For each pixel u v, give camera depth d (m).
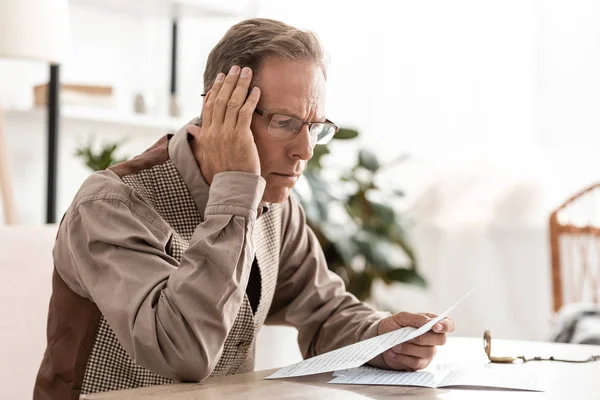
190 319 1.23
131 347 1.27
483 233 4.26
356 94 4.48
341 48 4.48
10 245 1.81
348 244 3.72
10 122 3.51
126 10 3.87
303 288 1.71
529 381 1.27
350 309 1.66
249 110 1.32
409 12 4.41
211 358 1.25
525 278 4.23
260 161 1.37
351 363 1.30
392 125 4.45
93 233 1.32
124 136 3.91
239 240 1.28
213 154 1.33
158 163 1.48
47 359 1.44
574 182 4.08
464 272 4.31
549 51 4.11
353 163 4.43
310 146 1.38
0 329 1.74
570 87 4.08
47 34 2.81
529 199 4.15
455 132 4.32
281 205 1.67
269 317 1.76
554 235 3.54
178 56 4.11
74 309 1.42
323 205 3.70
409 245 4.04
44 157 3.62
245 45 1.36
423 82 4.39
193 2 3.64
